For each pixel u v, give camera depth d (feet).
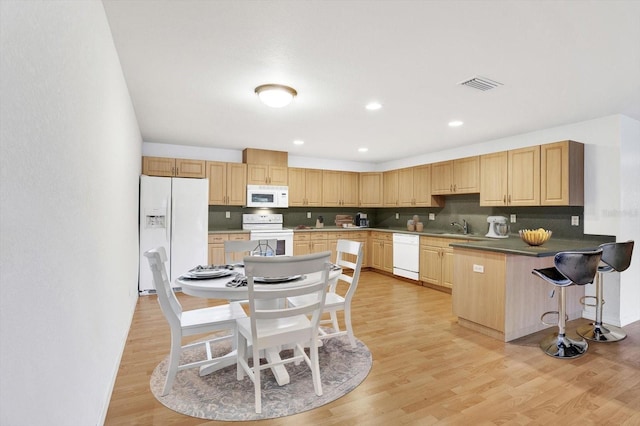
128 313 9.96
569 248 9.74
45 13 3.26
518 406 6.34
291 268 6.07
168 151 16.70
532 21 5.82
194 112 11.35
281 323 6.90
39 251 3.13
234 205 17.92
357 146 17.03
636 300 11.53
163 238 14.55
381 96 9.67
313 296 8.92
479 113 11.12
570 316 11.51
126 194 9.27
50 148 3.41
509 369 7.82
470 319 10.43
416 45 6.73
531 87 8.86
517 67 7.68
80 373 4.42
